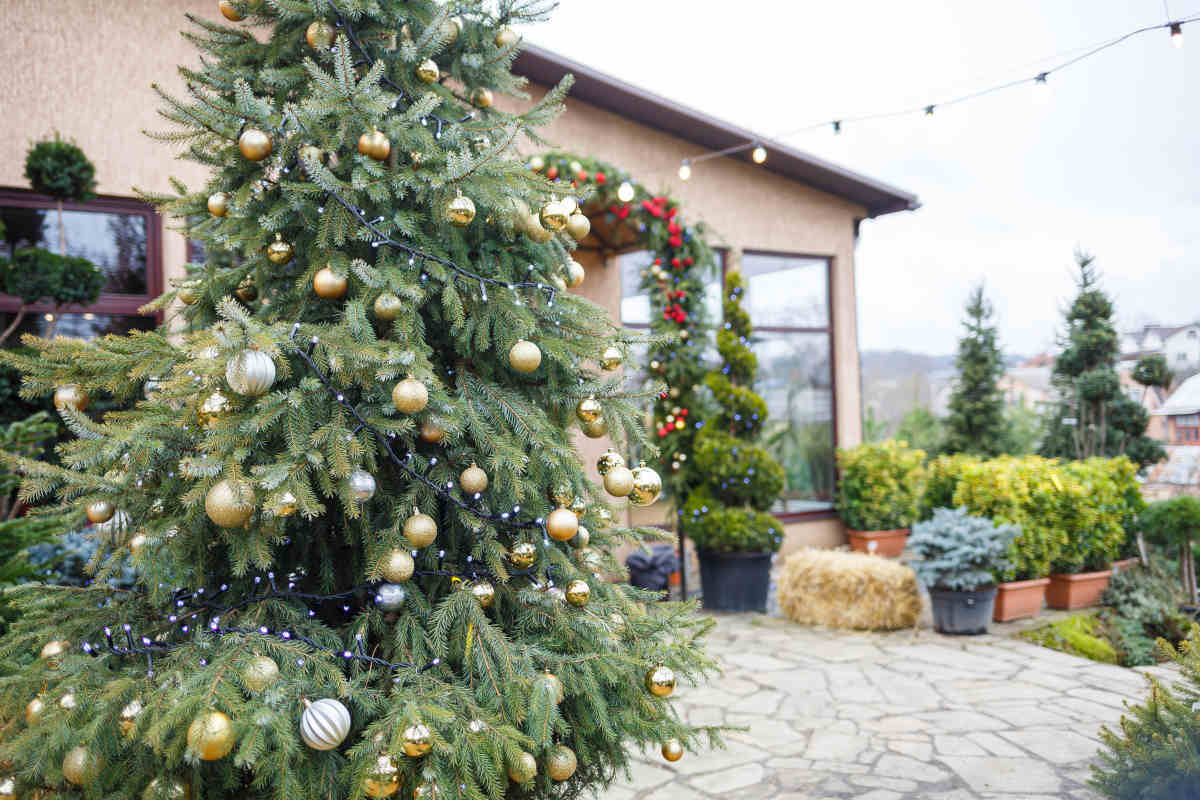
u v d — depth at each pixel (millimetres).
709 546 5832
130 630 1643
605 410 2053
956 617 4938
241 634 1598
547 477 1939
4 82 4727
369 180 1769
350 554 2010
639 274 7199
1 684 1578
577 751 1815
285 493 1416
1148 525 5500
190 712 1317
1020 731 3307
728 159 7520
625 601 2105
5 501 3252
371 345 1605
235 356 1421
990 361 10148
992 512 5383
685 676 1976
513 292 1864
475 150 1868
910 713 3588
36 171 4207
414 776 1463
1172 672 4160
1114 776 1966
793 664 4438
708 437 5953
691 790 2867
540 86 6324
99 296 4570
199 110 1680
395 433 1645
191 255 5258
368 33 1884
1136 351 8453
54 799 1466
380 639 1804
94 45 4938
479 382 1928
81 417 1621
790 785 2875
